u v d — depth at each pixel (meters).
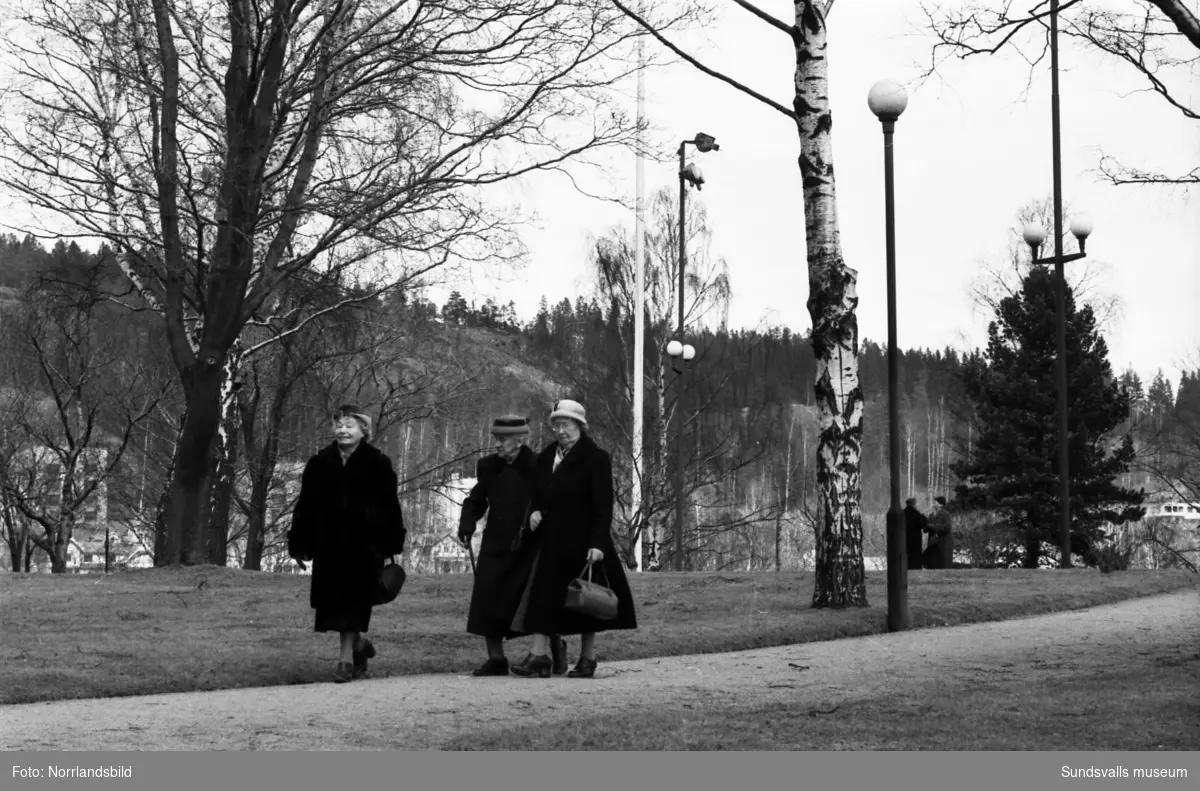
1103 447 51.38
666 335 44.16
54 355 42.16
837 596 16.02
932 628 15.29
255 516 38.38
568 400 11.40
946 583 20.81
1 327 40.22
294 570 48.50
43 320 39.09
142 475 44.53
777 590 18.98
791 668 11.42
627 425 41.78
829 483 16.06
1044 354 52.16
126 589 19.23
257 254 23.75
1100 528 49.53
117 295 25.95
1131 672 10.37
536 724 8.28
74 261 26.73
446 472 40.03
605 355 43.31
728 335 45.16
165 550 23.84
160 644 12.27
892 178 15.84
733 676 10.93
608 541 11.26
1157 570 26.17
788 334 77.88
